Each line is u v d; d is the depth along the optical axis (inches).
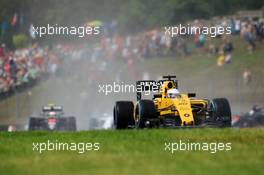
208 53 6943.9
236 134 2154.3
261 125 4493.1
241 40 6879.9
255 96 5930.1
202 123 2504.9
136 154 1748.3
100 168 1531.7
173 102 2497.5
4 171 1531.7
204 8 7490.2
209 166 1524.4
